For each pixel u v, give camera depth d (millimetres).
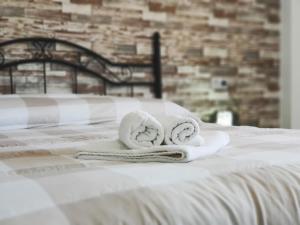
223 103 3268
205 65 3170
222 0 3232
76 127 2016
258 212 804
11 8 2428
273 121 3570
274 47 3543
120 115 2223
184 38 3062
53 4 2555
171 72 3014
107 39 2752
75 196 706
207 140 1182
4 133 1768
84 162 1018
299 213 834
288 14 3455
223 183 835
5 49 2410
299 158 1037
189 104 3102
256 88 3447
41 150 1240
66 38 2605
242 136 1544
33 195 699
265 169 922
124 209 694
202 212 735
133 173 844
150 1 2902
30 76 2496
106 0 2734
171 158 980
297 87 3453
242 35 3355
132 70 2848
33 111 1967
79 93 2658
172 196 744
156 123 1115
